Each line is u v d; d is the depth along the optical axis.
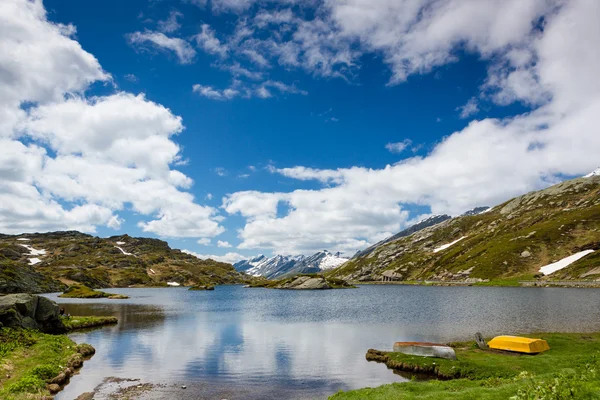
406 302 118.38
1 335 41.25
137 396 29.50
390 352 41.41
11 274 169.25
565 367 31.88
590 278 179.75
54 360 36.19
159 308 111.69
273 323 73.25
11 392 26.28
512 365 33.88
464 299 120.06
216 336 57.69
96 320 70.81
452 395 21.92
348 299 144.75
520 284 192.88
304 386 32.16
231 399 28.94
